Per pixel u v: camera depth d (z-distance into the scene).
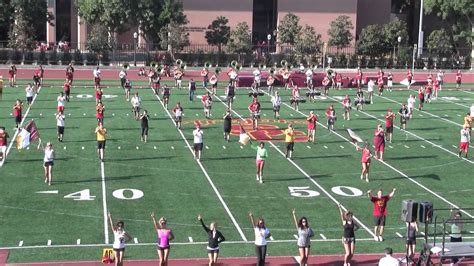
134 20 73.88
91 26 78.81
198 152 33.75
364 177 30.97
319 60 76.19
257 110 41.19
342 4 85.38
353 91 59.72
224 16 83.25
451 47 79.81
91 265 20.55
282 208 26.59
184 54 73.56
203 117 44.66
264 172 31.69
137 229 23.81
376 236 23.50
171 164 32.59
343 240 20.89
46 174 28.88
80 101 50.09
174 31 73.44
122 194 27.72
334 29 79.62
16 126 39.47
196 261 21.16
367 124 43.88
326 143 38.06
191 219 25.05
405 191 29.38
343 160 34.38
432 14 92.06
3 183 28.61
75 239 22.72
